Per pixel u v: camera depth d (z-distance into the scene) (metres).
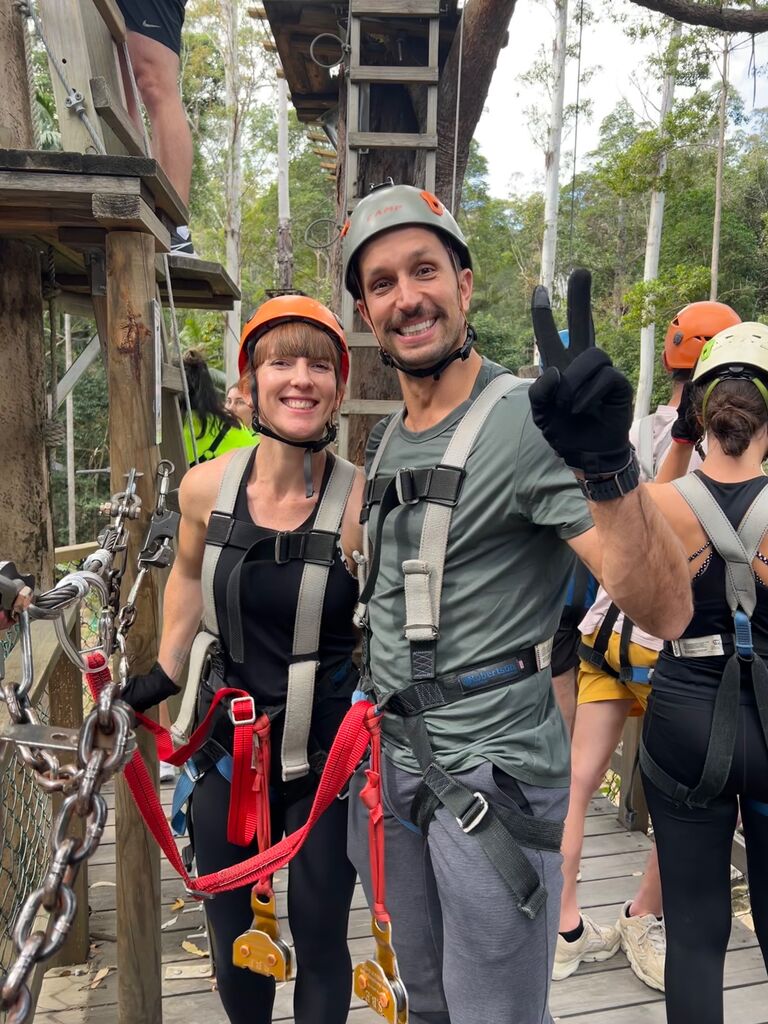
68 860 0.69
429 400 1.52
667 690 1.72
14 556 2.28
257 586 1.68
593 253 42.44
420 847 1.52
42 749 0.86
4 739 0.88
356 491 1.74
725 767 1.62
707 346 1.81
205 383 3.64
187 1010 2.34
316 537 1.68
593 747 2.43
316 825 1.71
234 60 29.25
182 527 1.86
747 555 1.62
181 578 1.88
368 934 2.67
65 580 1.08
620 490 1.10
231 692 1.66
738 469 1.70
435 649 1.42
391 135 3.95
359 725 1.46
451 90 4.58
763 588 1.64
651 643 2.24
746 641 1.63
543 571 1.44
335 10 4.45
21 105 2.24
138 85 3.21
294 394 1.65
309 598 1.67
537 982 1.41
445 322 1.44
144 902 2.04
